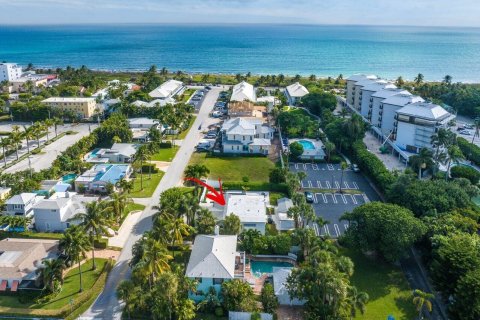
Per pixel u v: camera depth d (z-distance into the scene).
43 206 117.06
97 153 172.50
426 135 171.12
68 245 91.81
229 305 85.00
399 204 119.44
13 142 171.88
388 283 97.94
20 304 89.31
